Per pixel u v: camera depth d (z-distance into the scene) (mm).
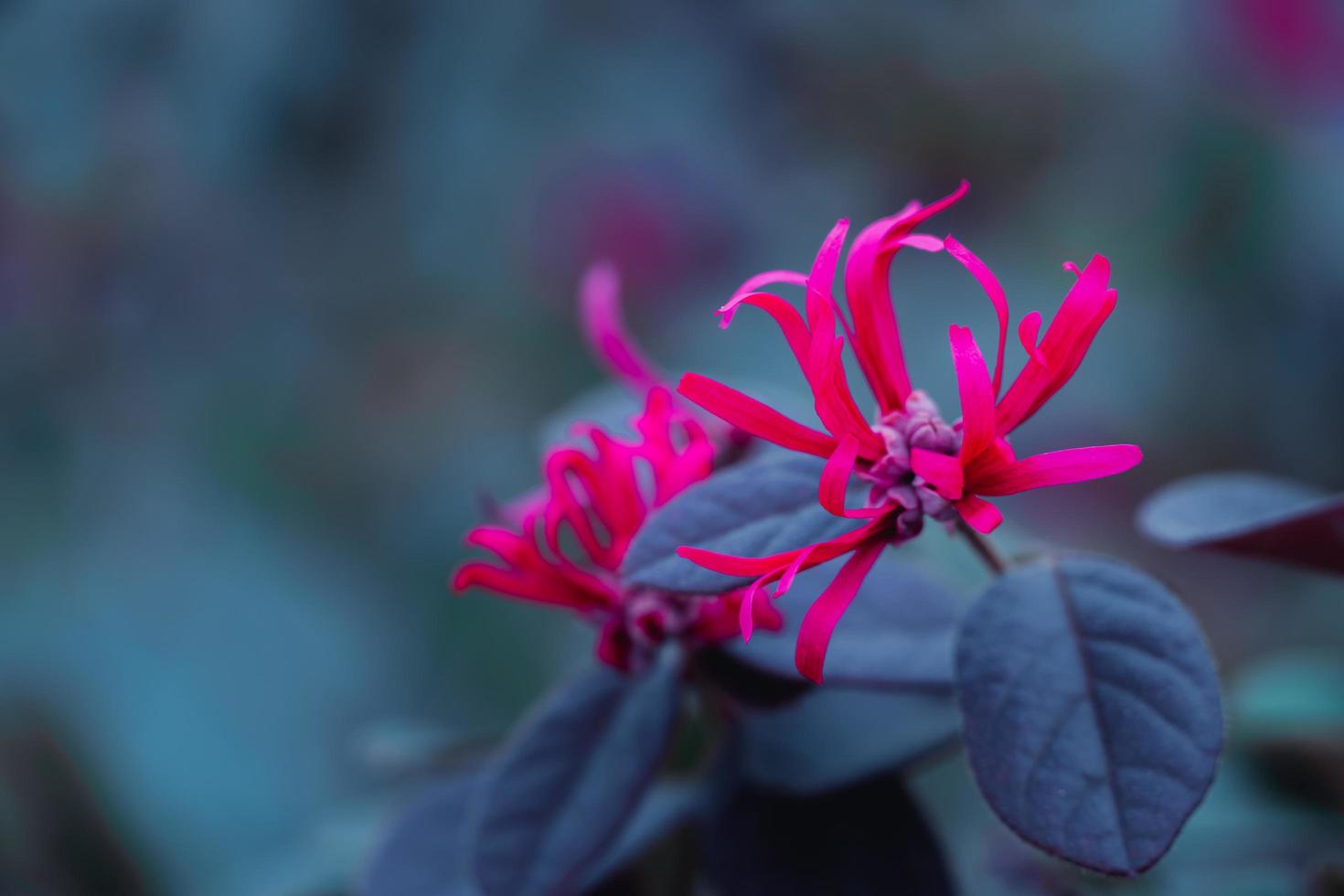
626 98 802
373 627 737
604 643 350
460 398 801
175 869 671
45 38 742
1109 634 336
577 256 809
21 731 678
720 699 363
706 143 814
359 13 757
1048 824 324
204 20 746
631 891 389
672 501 332
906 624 354
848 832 364
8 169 751
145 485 754
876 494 329
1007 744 330
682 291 819
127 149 759
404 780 460
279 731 705
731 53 817
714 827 368
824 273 319
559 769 353
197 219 778
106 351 773
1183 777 325
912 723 363
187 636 714
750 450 364
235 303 792
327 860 450
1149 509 371
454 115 784
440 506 771
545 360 807
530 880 345
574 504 348
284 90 756
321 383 796
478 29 773
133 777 681
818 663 321
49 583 715
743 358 806
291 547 750
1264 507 371
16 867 657
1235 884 423
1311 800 438
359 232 796
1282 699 436
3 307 755
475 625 743
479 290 808
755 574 318
